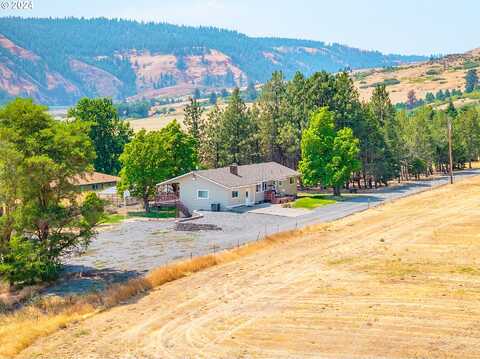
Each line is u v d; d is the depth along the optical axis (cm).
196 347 2794
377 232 5428
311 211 7225
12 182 4062
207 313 3300
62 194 4381
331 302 3384
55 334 3111
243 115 10319
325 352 2656
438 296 3400
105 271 4562
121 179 7906
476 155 13988
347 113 9938
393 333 2847
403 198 7744
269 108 10525
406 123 12656
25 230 4272
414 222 5825
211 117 10462
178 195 7888
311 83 10075
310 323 3047
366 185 10331
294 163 10538
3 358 2778
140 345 2862
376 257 4444
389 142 10412
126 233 6231
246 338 2878
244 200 7781
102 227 6638
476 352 2586
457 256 4341
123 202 8581
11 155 4034
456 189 8256
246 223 6488
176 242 5628
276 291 3666
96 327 3178
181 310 3384
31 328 3172
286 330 2961
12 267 3984
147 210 7856
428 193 8075
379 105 11375
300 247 4950
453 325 2919
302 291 3641
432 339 2750
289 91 10588
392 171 10306
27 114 4359
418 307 3216
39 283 4206
